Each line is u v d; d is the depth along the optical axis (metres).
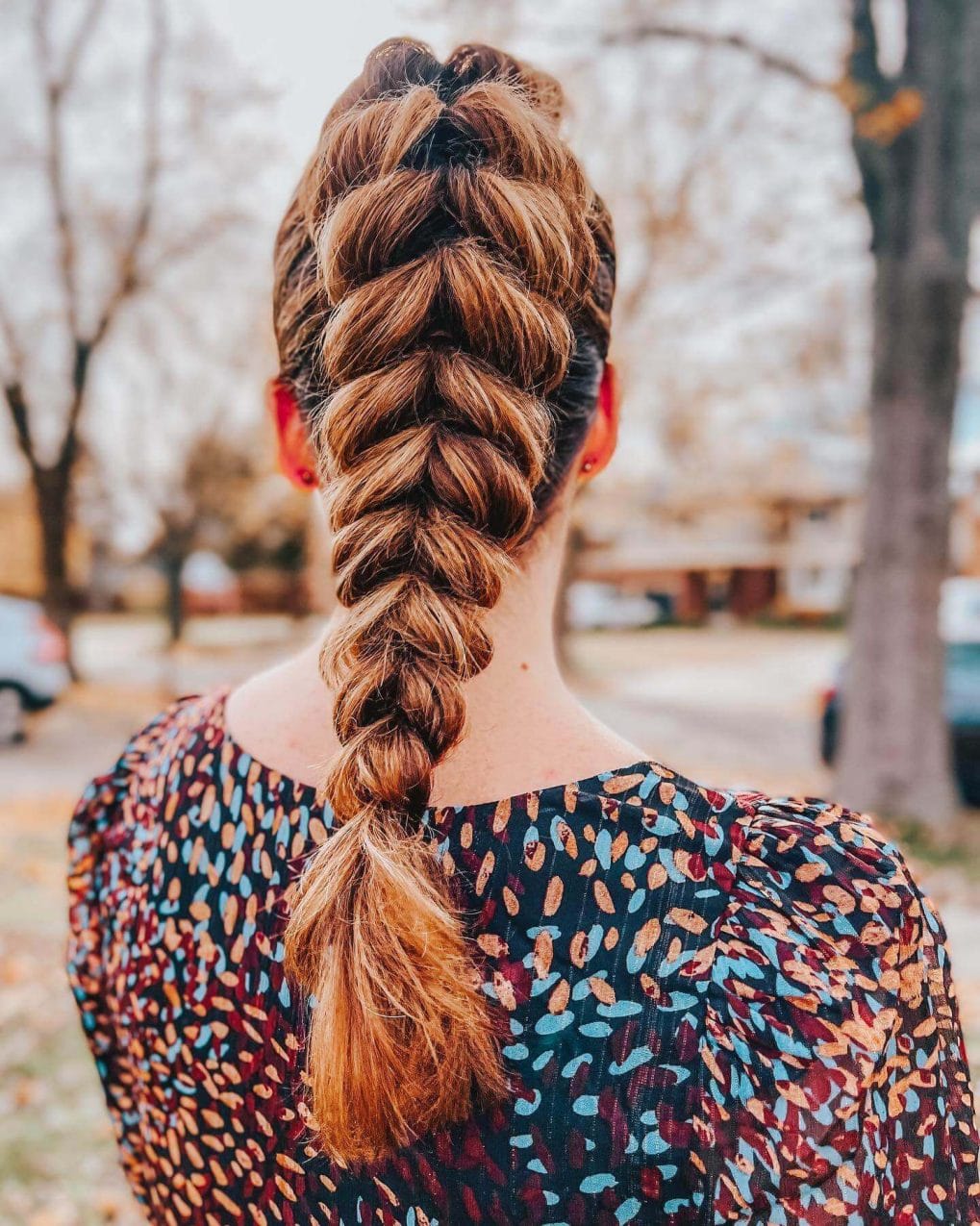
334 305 0.66
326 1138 0.59
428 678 0.61
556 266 0.64
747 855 0.63
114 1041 0.89
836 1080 0.57
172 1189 0.78
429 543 0.62
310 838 0.70
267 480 18.52
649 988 0.60
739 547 39.19
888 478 7.30
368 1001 0.57
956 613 9.62
